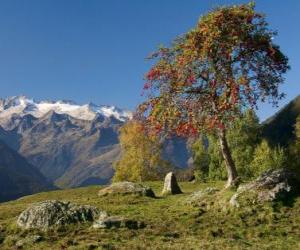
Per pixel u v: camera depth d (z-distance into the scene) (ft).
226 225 119.55
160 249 94.79
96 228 113.60
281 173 137.69
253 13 138.00
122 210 144.56
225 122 139.74
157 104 144.77
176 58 142.72
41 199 245.45
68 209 120.78
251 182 136.46
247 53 140.36
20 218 119.34
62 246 99.30
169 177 198.08
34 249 99.19
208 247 97.35
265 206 127.34
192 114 141.79
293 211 125.18
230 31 137.18
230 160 145.07
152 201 167.12
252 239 108.27
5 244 107.14
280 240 106.73
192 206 139.44
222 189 144.56
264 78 140.97
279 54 142.72
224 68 137.59
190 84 139.64
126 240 104.01
